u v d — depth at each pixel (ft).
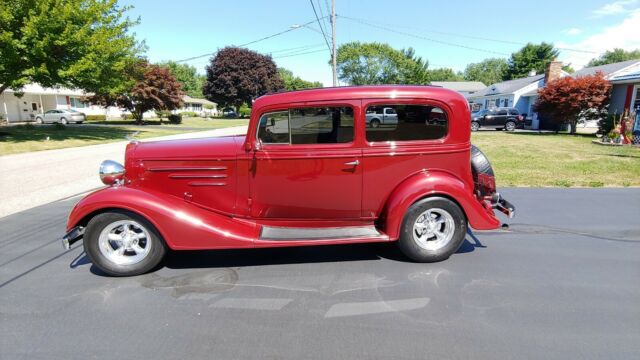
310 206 12.26
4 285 11.02
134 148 12.59
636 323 8.69
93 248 11.15
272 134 11.80
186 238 11.27
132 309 9.62
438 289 10.46
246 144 11.89
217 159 12.01
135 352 7.89
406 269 11.81
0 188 24.57
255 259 12.76
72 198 21.95
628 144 47.29
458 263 12.21
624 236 14.55
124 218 11.16
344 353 7.77
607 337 8.17
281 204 12.26
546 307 9.44
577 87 62.23
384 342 8.12
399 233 11.84
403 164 11.94
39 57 50.70
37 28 48.85
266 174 12.00
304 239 11.68
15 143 50.34
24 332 8.63
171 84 113.19
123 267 11.38
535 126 84.12
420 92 11.67
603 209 18.22
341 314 9.29
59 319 9.18
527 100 99.19
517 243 13.91
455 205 11.89
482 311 9.30
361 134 11.67
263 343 8.16
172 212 11.22
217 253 13.32
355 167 11.84
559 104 64.34
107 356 7.77
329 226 12.68
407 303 9.73
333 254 13.14
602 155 37.68
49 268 12.23
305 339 8.28
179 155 12.13
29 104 120.98
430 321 8.89
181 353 7.85
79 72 52.90
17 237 15.23
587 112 64.28
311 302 9.88
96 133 69.72
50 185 25.49
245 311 9.48
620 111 60.29
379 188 12.07
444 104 11.76
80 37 52.01
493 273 11.44
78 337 8.43
